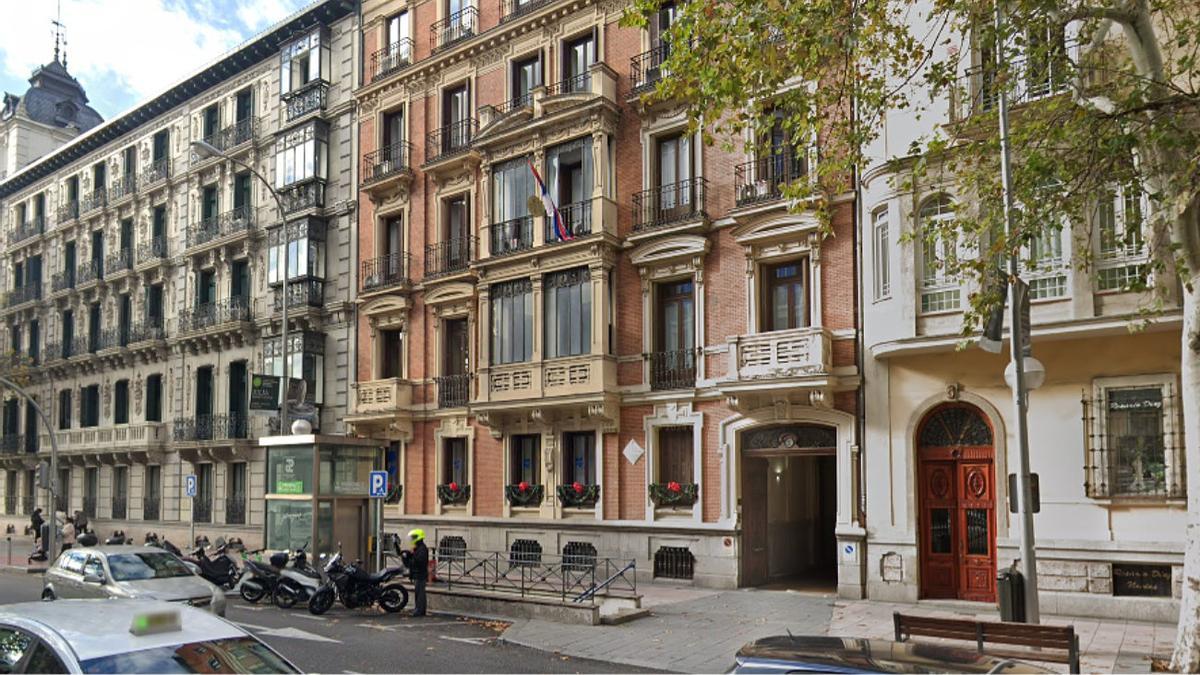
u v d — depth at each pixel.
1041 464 15.52
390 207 27.39
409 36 27.67
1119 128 10.59
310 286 28.92
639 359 21.42
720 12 11.42
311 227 29.27
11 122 47.84
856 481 17.88
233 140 33.31
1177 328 14.30
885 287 17.64
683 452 20.88
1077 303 14.66
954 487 16.78
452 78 26.22
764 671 5.02
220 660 5.25
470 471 24.36
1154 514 14.47
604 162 22.00
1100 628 13.70
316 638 13.55
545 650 12.67
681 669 11.50
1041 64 12.61
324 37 30.12
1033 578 11.55
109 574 14.42
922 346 16.25
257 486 30.67
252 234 31.78
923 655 5.20
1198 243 9.98
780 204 18.95
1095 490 14.93
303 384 25.77
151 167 37.28
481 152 24.64
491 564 21.44
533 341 22.91
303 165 29.97
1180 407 14.31
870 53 12.17
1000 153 12.88
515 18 24.39
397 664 11.63
